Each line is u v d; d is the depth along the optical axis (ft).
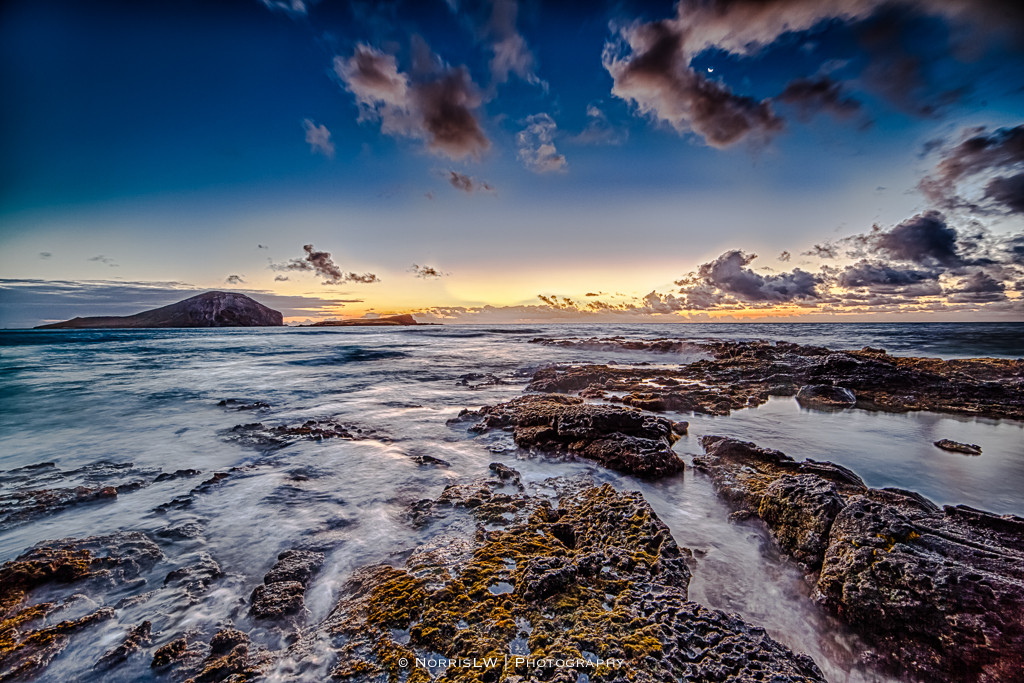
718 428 32.32
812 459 25.40
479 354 97.76
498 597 12.19
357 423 34.47
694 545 16.01
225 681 9.58
